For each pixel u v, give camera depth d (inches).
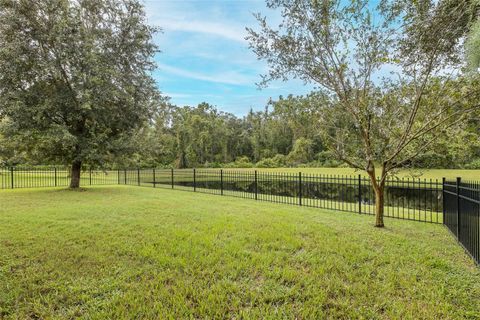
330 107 225.3
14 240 177.5
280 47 215.8
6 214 259.6
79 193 438.0
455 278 127.0
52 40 396.8
